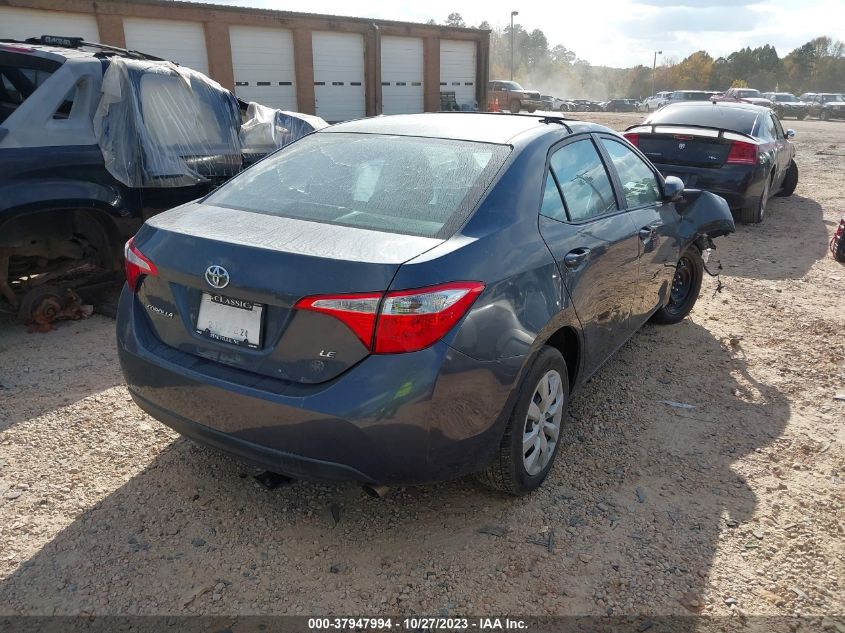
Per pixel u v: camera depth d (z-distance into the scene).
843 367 4.61
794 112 42.66
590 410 3.93
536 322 2.70
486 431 2.55
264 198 2.99
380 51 21.94
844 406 4.06
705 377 4.43
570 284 2.99
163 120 5.14
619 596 2.51
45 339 4.71
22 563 2.56
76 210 4.85
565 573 2.61
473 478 3.17
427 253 2.38
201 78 5.57
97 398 3.84
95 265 5.20
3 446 3.31
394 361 2.26
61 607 2.37
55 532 2.73
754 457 3.47
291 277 2.31
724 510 3.03
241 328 2.47
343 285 2.25
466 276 2.41
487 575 2.59
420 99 23.83
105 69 4.83
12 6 14.21
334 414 2.26
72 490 3.00
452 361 2.34
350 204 2.81
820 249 7.89
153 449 3.34
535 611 2.43
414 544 2.74
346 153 3.22
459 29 24.06
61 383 4.01
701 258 5.27
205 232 2.61
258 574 2.56
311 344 2.32
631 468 3.34
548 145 3.20
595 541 2.79
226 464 3.23
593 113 48.53
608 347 3.69
